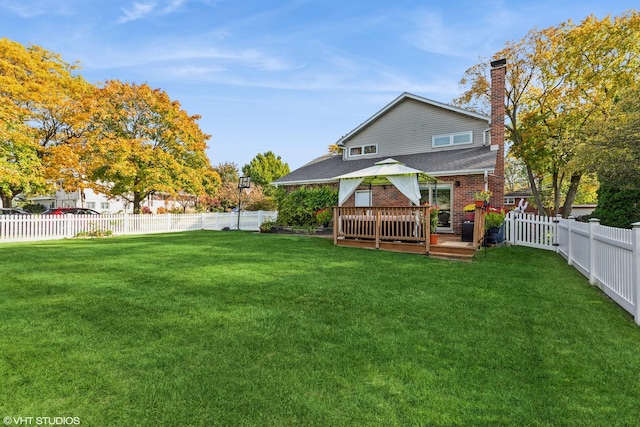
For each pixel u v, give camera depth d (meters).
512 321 4.25
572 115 17.16
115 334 3.72
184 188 20.84
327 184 17.67
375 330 3.91
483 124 15.80
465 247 8.87
